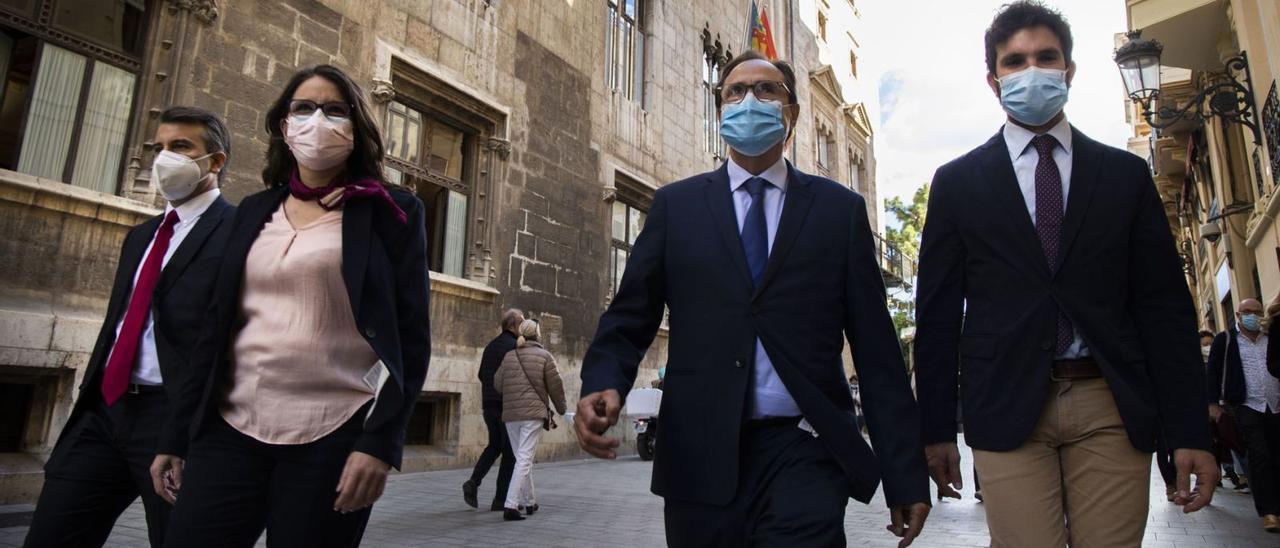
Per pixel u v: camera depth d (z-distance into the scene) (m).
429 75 10.65
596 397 1.81
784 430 1.92
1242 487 8.80
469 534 5.35
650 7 17.20
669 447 1.97
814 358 1.94
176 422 2.08
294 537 1.93
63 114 7.06
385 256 2.13
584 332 13.20
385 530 5.43
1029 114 2.28
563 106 13.46
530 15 12.91
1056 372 2.11
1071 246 2.15
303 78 2.30
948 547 5.15
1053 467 2.11
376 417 1.95
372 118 2.34
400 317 2.14
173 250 2.74
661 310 2.16
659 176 16.52
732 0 21.22
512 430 6.30
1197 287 21.30
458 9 11.38
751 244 2.07
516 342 6.70
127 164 7.34
